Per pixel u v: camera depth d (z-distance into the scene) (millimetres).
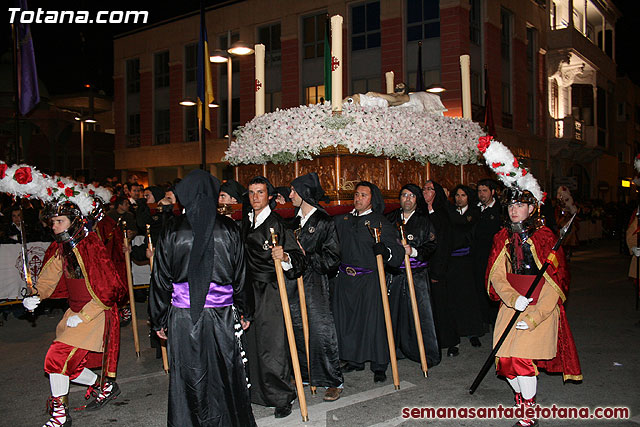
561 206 11453
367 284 5332
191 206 3701
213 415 3666
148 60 27297
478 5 21344
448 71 19750
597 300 9664
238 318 3871
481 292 7320
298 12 22469
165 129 27172
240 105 24234
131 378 5715
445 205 6648
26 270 4703
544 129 25859
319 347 4945
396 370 5215
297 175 7242
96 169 30688
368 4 21297
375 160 7324
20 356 6586
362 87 21500
